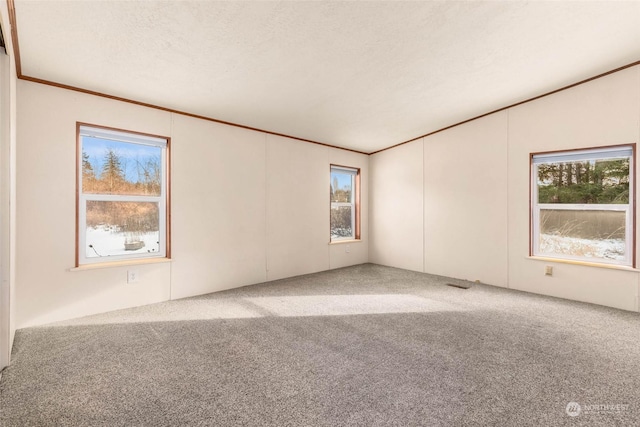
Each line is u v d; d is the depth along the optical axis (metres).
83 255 3.09
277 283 4.43
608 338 2.56
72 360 2.16
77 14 1.99
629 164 3.35
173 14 2.06
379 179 5.93
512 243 4.14
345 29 2.37
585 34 2.68
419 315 3.12
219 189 4.00
